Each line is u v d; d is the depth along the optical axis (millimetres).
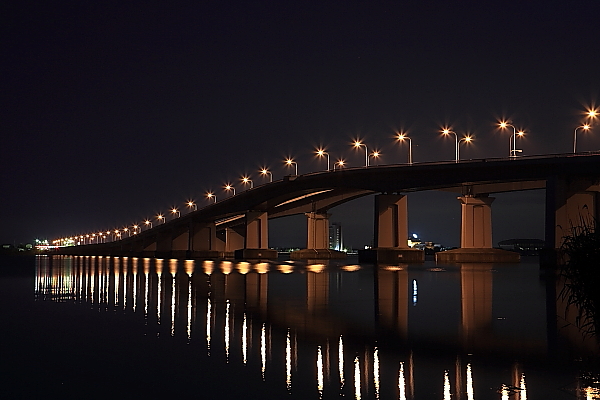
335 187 150250
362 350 24156
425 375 19953
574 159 100812
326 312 36844
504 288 56219
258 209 187875
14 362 23125
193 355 23812
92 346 26266
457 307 39406
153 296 49656
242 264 137250
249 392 18359
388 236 138375
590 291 25250
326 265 125688
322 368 21188
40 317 36656
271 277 76812
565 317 33750
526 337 26812
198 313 37125
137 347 25797
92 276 83938
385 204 137750
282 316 35000
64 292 56000
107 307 41844
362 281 67625
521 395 17516
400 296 47875
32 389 19219
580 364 21250
